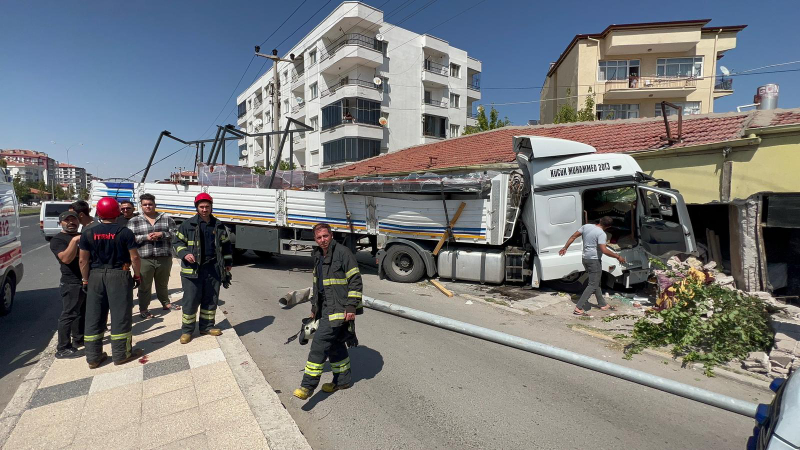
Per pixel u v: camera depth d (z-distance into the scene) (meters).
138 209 10.65
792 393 2.05
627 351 4.90
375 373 4.21
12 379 4.21
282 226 9.89
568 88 27.14
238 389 3.60
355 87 29.22
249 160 51.25
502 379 4.12
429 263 8.39
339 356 3.74
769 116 8.55
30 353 4.88
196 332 5.10
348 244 9.48
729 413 3.56
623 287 7.76
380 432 3.17
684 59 26.47
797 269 6.57
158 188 10.66
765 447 1.94
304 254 9.62
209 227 4.89
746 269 6.60
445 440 3.08
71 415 3.17
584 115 22.20
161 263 5.74
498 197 7.62
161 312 5.98
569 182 7.28
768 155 7.84
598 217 7.66
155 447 2.78
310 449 2.81
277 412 3.26
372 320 6.05
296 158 37.91
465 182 7.55
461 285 8.41
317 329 3.58
